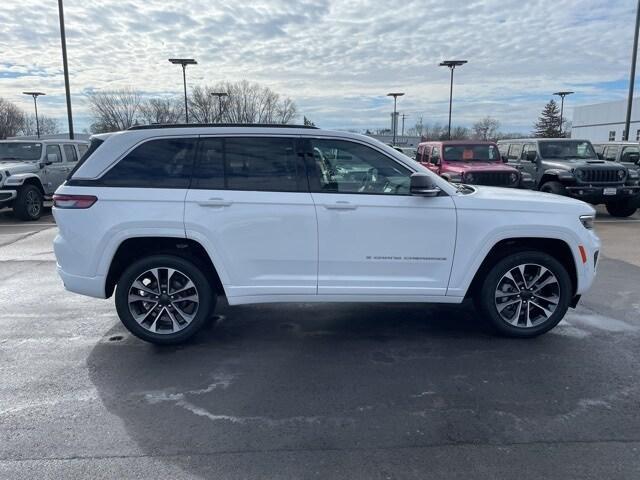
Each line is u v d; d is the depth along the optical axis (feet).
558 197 15.67
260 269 14.24
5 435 10.16
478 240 14.37
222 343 15.07
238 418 10.80
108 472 8.98
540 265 14.85
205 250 13.93
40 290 20.74
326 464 9.21
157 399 11.64
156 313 14.60
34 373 13.01
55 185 44.86
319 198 14.02
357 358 13.94
